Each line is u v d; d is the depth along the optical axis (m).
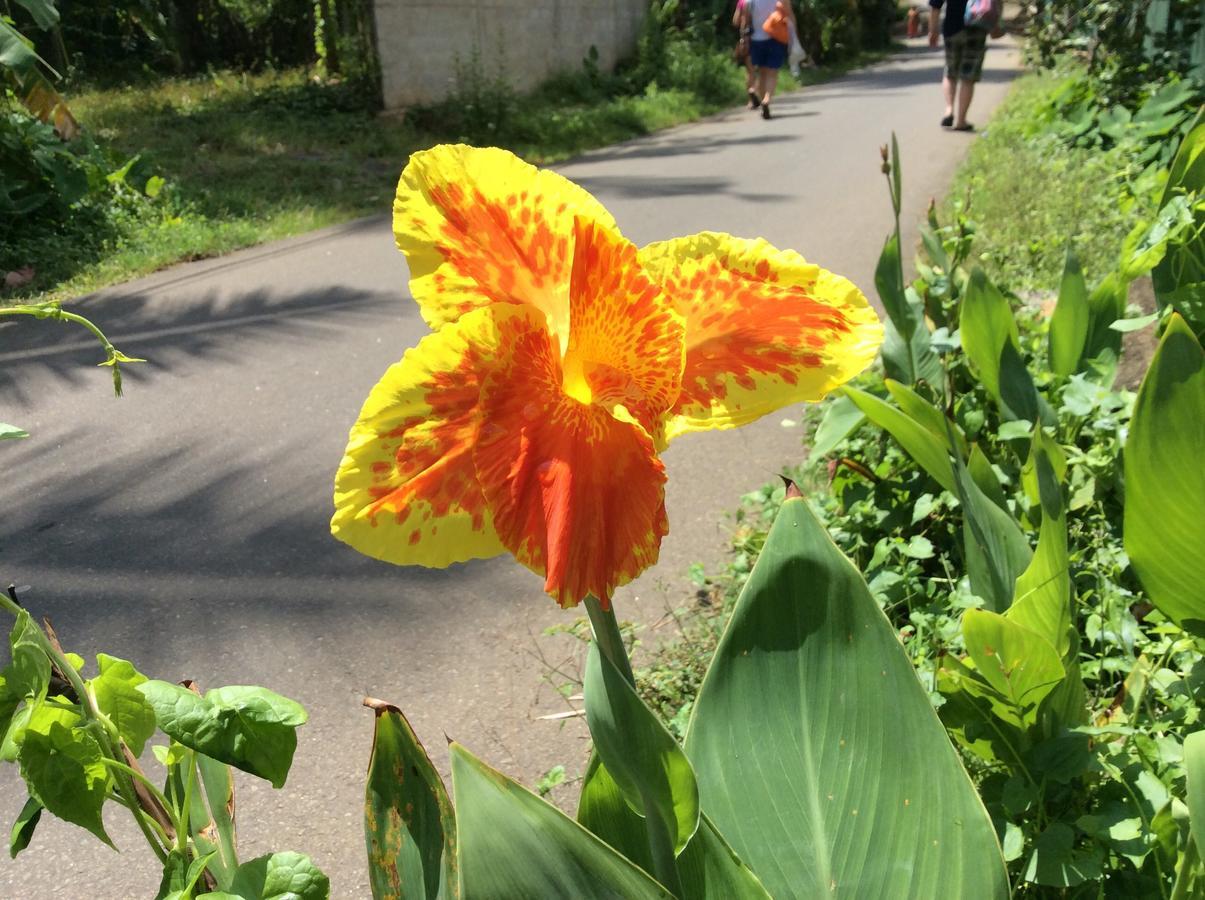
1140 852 1.88
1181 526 2.06
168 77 17.34
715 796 1.60
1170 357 1.94
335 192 9.98
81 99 14.44
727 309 1.20
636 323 1.09
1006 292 4.62
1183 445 1.98
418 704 3.11
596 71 17.14
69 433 5.10
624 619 3.42
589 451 1.04
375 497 1.00
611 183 10.45
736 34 22.39
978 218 7.35
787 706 1.59
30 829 1.38
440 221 1.09
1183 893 1.50
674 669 2.98
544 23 16.42
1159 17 10.93
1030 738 2.14
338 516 1.00
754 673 1.61
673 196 9.64
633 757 1.12
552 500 1.00
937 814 1.51
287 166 10.81
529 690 3.15
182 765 1.55
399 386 1.00
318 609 3.62
